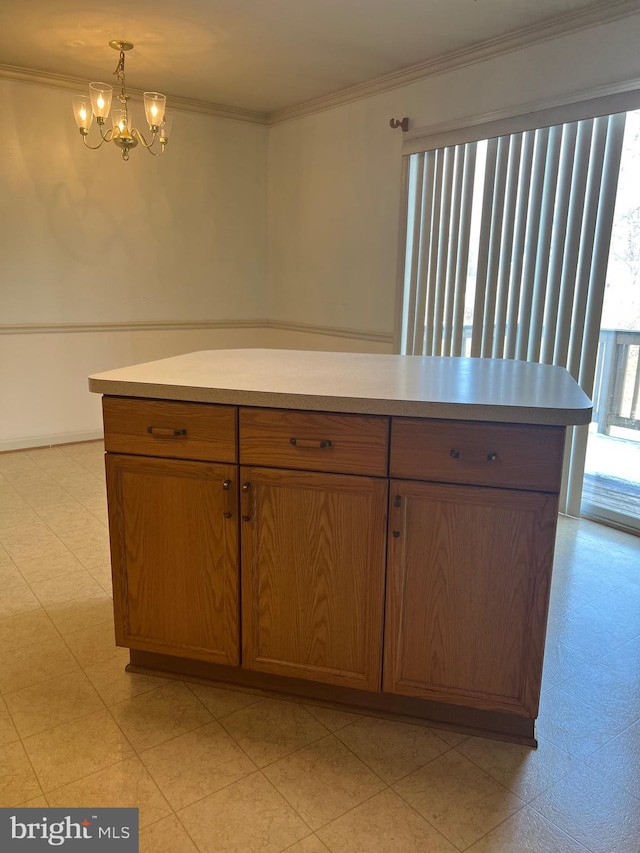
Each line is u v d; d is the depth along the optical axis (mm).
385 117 4078
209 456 1709
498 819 1417
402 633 1665
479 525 1554
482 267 3551
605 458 3727
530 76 3205
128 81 4219
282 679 1842
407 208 3977
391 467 1581
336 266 4641
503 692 1628
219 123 4848
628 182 3107
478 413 1476
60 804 1438
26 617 2252
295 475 1651
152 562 1822
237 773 1541
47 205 4242
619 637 2188
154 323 4852
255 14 3125
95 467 4062
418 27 3227
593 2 2842
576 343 3160
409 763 1587
